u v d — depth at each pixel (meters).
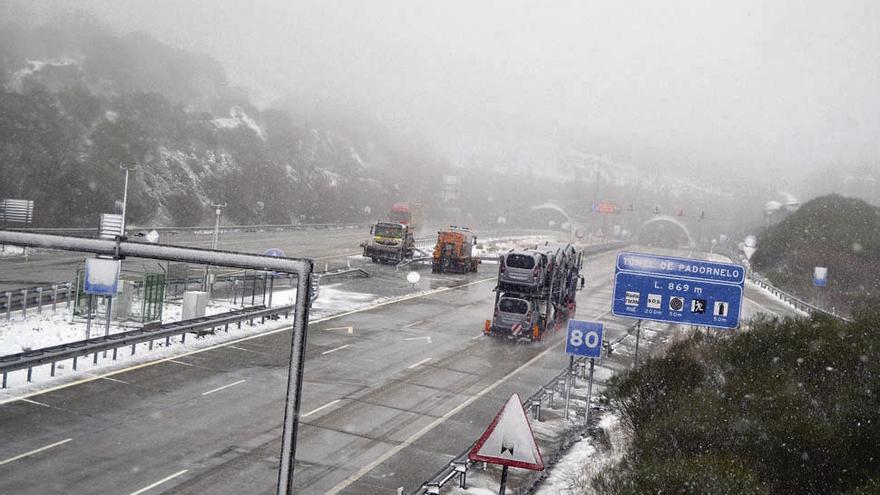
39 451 17.17
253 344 31.05
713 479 15.03
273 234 80.75
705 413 19.47
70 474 16.06
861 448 18.00
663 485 15.11
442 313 43.66
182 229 69.25
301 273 10.02
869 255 76.31
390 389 26.17
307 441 20.02
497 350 34.94
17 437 17.92
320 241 76.44
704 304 25.69
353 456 19.27
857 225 83.06
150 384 23.72
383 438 20.91
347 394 24.94
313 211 105.25
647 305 25.95
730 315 25.56
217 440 19.25
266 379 25.66
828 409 20.52
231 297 41.62
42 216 67.88
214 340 30.94
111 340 25.89
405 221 80.44
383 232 63.41
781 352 26.36
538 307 38.59
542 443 22.05
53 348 23.34
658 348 38.62
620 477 16.23
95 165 75.69
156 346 28.83
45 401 20.92
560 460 20.39
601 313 50.22
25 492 14.90
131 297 32.16
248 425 20.67
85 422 19.53
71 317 31.98
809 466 17.16
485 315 44.28
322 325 36.75
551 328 41.53
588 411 24.25
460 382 28.22
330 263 59.47
